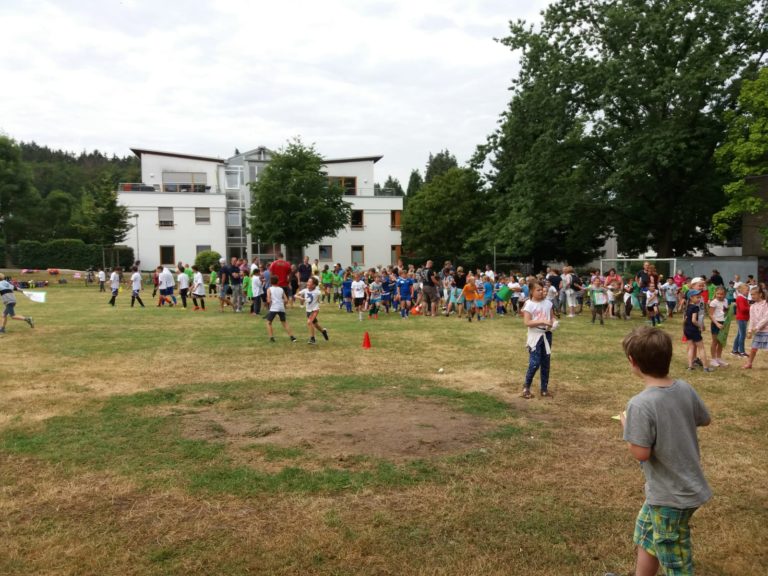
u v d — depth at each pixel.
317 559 3.63
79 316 18.91
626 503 4.53
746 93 22.83
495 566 3.58
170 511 4.27
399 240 54.84
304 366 10.20
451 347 12.60
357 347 12.50
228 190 50.84
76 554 3.64
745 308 12.02
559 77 28.48
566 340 13.97
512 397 8.05
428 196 51.34
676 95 26.52
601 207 32.06
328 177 50.50
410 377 9.32
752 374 10.02
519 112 31.38
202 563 3.56
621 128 29.91
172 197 48.25
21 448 5.61
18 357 10.92
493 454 5.60
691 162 28.36
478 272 22.36
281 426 6.45
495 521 4.18
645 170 27.88
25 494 4.55
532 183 30.58
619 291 19.55
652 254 42.81
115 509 4.29
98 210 42.38
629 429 2.77
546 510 4.38
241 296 20.83
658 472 2.78
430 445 5.84
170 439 5.93
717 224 25.02
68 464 5.20
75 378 9.01
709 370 10.27
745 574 3.58
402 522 4.14
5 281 14.74
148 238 47.97
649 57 27.50
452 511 4.34
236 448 5.68
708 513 4.43
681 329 16.97
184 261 48.62
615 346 12.97
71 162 136.12
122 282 39.81
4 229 56.44
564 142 29.69
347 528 4.03
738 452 5.80
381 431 6.30
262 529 4.01
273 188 42.84
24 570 3.45
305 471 5.07
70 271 44.47
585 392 8.39
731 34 26.81
